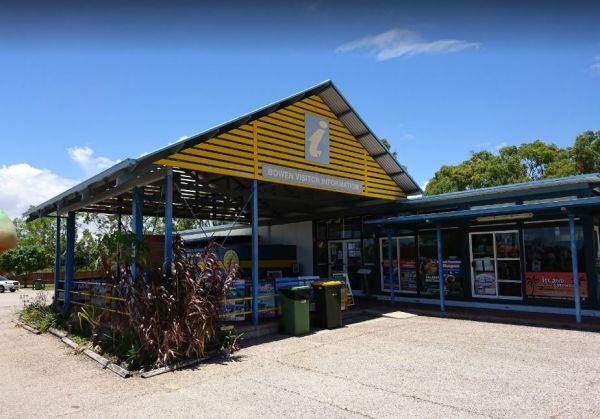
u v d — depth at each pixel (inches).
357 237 646.5
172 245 325.1
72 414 210.2
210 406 215.5
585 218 445.4
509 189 486.6
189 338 299.4
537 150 1368.1
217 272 325.4
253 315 392.2
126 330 317.4
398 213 597.6
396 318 474.6
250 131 406.9
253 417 200.4
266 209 672.4
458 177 1362.0
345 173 510.6
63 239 1346.0
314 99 482.0
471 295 528.1
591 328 385.1
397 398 221.0
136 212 368.5
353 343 351.9
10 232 650.8
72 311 475.5
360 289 636.7
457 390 231.8
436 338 364.5
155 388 246.5
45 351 355.9
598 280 447.2
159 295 295.4
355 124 514.0
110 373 279.6
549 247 470.6
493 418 192.9
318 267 688.4
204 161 363.3
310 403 216.7
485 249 521.3
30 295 1026.1
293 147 448.8
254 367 286.0
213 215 701.3
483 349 323.0
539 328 401.1
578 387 232.8
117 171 323.0
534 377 252.1
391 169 567.2
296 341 364.2
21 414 212.8
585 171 1169.4
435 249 565.9
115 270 331.0
